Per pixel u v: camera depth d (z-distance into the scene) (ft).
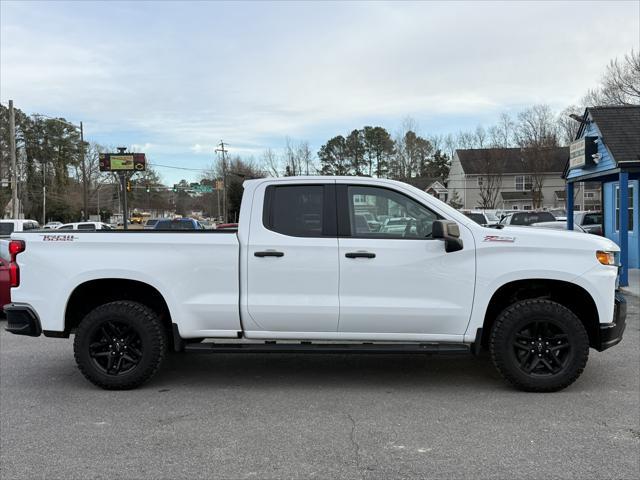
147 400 16.15
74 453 12.41
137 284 17.08
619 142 39.19
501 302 17.13
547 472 11.24
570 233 16.80
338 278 16.15
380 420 14.33
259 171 249.55
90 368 16.80
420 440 12.97
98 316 16.70
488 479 10.98
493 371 18.97
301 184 16.78
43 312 16.84
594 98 131.44
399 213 16.58
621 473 11.18
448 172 252.21
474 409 15.08
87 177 279.28
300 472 11.37
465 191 192.54
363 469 11.48
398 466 11.60
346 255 16.11
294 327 16.39
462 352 16.14
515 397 16.08
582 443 12.69
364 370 19.29
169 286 16.49
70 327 17.46
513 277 15.92
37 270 16.89
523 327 16.17
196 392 16.88
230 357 21.31
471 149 202.69
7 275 28.91
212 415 14.84
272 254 16.21
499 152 184.34
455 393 16.56
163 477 11.20
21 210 228.63
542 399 15.85
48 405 15.76
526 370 16.25
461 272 16.02
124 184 104.47
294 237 16.34
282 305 16.21
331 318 16.21
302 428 13.82
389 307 16.03
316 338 16.51
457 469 11.42
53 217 262.67
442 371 19.06
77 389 17.29
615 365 19.39
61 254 16.80
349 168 260.42
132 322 16.66
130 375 16.74
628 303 33.09
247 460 11.97
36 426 14.11
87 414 14.99
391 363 20.24
